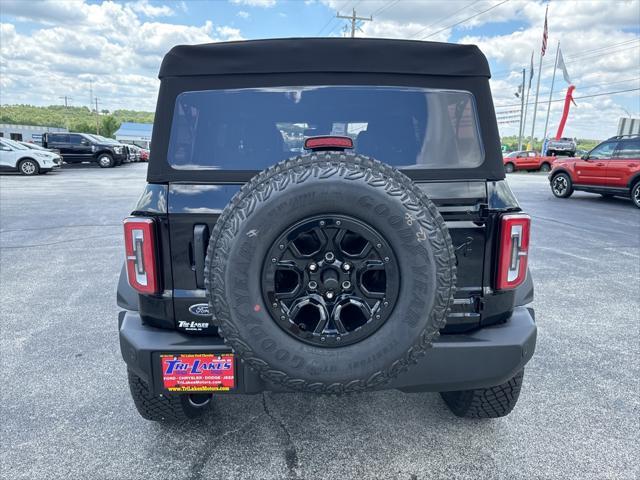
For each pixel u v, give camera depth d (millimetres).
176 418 2627
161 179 2109
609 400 2980
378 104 2227
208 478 2285
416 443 2547
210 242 1825
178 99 2166
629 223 9445
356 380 1854
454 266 1838
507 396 2520
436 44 2215
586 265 6250
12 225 8930
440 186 2125
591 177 12750
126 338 2123
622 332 4047
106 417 2795
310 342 1845
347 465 2379
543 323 4246
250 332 1815
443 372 2090
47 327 4137
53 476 2289
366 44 2199
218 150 2172
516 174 29750
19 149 21016
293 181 1765
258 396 3027
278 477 2291
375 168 1808
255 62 2186
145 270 2062
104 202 12062
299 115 2215
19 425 2705
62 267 6105
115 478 2281
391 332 1829
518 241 2107
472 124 2205
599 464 2381
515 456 2443
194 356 2062
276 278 1866
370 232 1785
